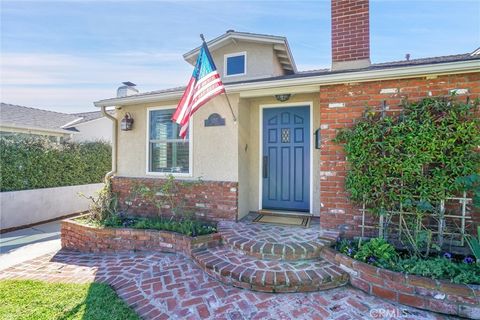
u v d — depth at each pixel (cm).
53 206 917
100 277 426
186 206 612
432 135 398
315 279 358
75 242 598
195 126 618
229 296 352
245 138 627
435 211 402
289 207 636
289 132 634
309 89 503
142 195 657
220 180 591
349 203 463
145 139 680
